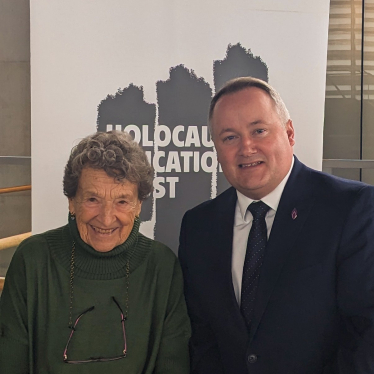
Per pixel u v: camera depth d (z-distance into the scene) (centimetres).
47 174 176
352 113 248
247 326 148
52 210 177
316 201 146
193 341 161
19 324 151
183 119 180
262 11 178
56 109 174
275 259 144
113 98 176
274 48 179
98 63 175
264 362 144
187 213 170
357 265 136
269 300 144
